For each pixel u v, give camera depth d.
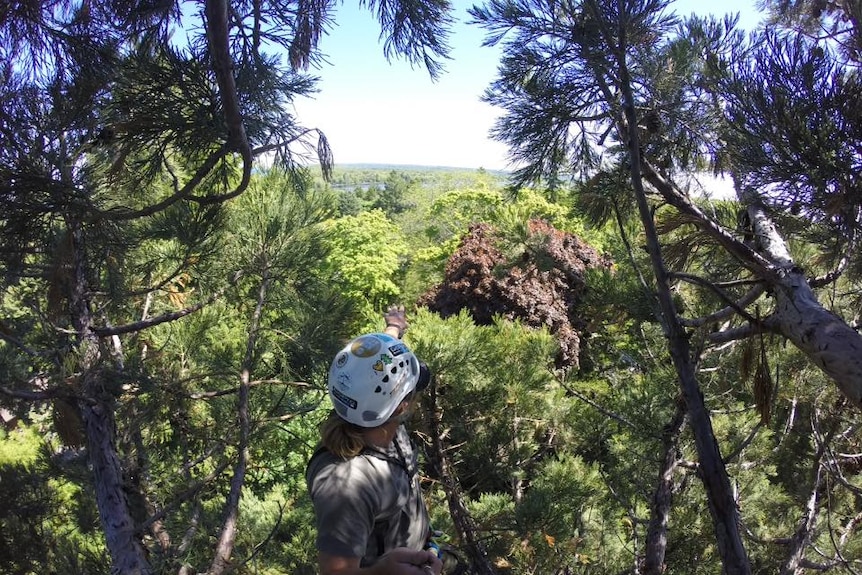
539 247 4.29
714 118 2.64
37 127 2.50
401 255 28.41
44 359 4.55
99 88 2.38
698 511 5.57
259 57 2.38
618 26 2.43
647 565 3.73
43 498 5.71
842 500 5.64
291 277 5.57
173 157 2.81
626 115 2.48
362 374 1.56
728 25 2.60
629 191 3.04
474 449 5.30
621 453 5.66
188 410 5.50
